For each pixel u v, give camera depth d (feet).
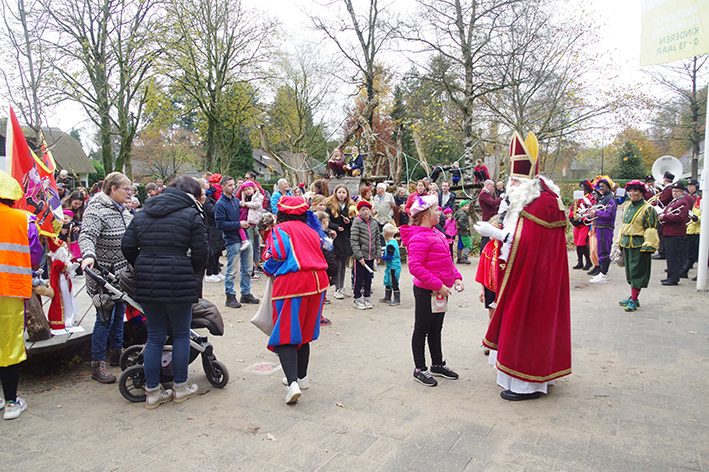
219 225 21.99
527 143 12.14
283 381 13.34
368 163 45.42
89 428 10.69
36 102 32.91
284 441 9.99
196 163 126.72
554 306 11.86
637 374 13.50
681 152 110.22
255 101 89.97
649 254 20.84
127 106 64.80
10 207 11.21
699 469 8.54
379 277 32.01
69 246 23.77
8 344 10.93
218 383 13.03
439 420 10.87
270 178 140.56
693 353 15.17
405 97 65.77
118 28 57.82
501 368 12.00
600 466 8.73
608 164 145.59
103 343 13.47
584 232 32.50
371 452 9.45
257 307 22.65
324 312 22.26
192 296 11.55
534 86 51.78
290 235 12.21
